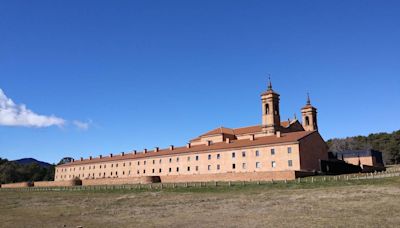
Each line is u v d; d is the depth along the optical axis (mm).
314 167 102188
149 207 63250
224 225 42188
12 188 135875
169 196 77125
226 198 67438
